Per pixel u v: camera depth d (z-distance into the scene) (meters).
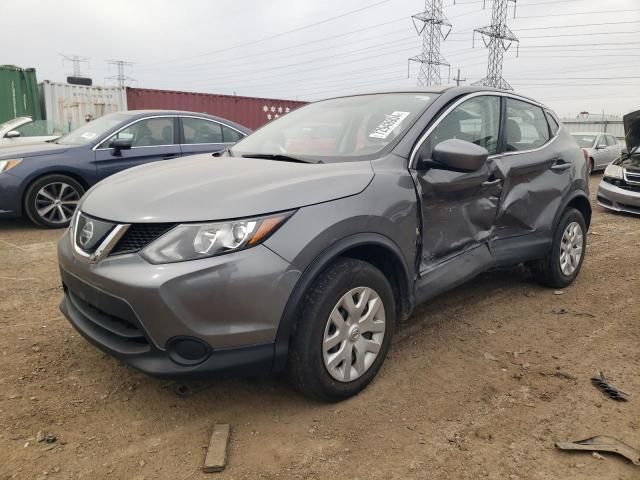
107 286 2.39
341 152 3.21
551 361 3.29
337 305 2.62
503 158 3.81
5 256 5.44
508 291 4.58
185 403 2.76
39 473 2.22
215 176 2.74
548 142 4.42
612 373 3.14
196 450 2.40
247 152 3.62
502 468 2.30
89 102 14.21
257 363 2.41
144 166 3.39
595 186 14.12
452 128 3.42
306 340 2.51
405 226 2.94
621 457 2.38
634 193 8.78
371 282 2.77
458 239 3.44
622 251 6.24
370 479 2.22
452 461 2.34
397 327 3.77
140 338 2.44
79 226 2.70
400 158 3.05
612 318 4.01
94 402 2.75
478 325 3.83
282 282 2.38
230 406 2.74
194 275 2.26
